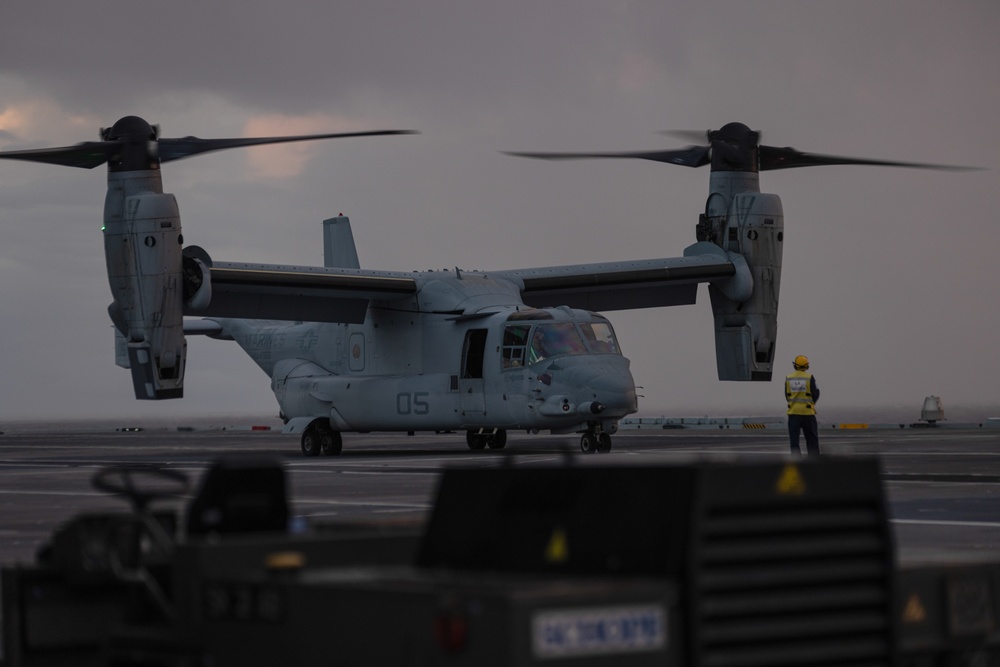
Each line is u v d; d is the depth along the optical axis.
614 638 12.85
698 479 13.68
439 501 16.20
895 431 148.00
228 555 15.90
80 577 17.92
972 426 158.00
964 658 17.16
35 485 79.94
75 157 103.19
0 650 19.12
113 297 105.50
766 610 13.86
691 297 132.75
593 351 103.06
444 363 111.31
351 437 186.50
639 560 13.79
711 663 13.43
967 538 42.25
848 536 14.66
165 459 112.81
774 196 124.81
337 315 117.94
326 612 13.88
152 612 16.97
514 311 107.12
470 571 15.33
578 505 14.70
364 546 16.91
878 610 14.71
